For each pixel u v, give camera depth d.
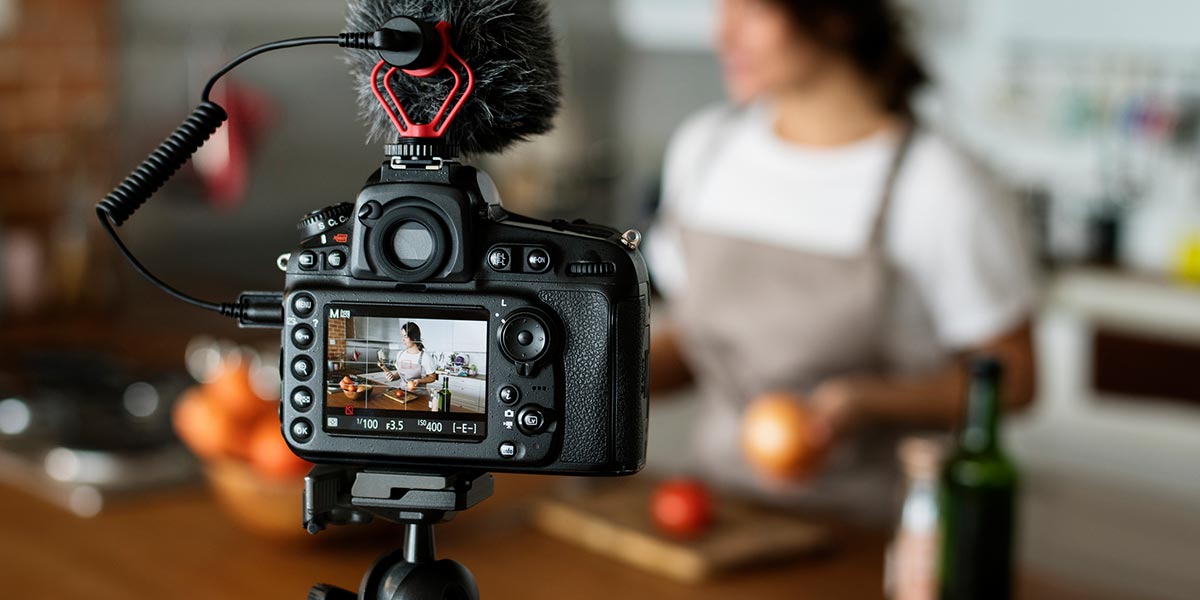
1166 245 3.43
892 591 1.23
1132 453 3.15
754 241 1.93
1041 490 3.18
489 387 0.51
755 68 1.85
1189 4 3.33
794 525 1.41
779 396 1.64
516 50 0.48
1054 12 3.58
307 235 0.53
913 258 1.84
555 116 0.51
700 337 2.00
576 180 3.56
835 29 1.81
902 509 1.21
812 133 1.92
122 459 1.58
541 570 1.30
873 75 1.87
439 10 0.47
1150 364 3.12
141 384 1.88
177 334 2.35
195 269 2.84
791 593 1.25
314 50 2.98
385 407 0.51
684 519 1.35
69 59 2.62
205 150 2.69
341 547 1.35
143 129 2.76
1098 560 3.00
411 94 0.48
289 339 0.52
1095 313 3.22
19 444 1.66
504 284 0.50
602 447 0.51
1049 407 3.35
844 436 1.74
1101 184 3.55
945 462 1.20
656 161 3.82
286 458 1.28
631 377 0.51
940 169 1.81
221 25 2.84
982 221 1.80
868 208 1.85
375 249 0.50
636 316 0.51
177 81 2.79
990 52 3.73
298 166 3.01
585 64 3.57
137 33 2.72
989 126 3.77
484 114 0.49
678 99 3.85
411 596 0.50
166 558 1.32
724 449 1.97
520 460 0.51
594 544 1.38
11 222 2.58
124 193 0.50
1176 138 3.38
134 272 2.72
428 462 0.51
